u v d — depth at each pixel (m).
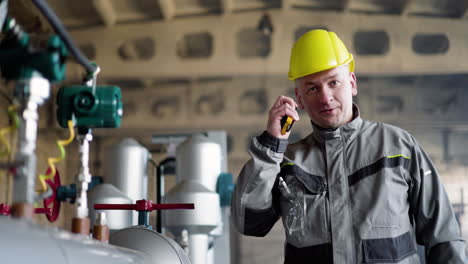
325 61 1.26
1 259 0.44
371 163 1.25
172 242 1.18
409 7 8.32
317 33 1.32
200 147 2.02
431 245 1.25
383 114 9.73
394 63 8.44
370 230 1.20
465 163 9.66
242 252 8.89
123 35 8.21
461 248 1.23
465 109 9.61
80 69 6.67
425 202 1.24
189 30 8.34
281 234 9.02
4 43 0.65
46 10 0.62
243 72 8.33
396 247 1.20
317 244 1.25
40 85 0.63
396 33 8.52
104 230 0.86
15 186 0.58
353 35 8.77
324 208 1.25
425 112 9.73
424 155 1.28
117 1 7.85
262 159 1.22
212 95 9.61
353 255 1.20
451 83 9.64
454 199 9.30
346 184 1.25
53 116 6.84
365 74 8.58
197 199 1.78
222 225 2.26
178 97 9.46
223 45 8.36
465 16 8.49
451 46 8.45
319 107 1.27
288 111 1.21
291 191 1.29
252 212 1.27
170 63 8.25
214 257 2.24
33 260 0.48
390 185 1.22
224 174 2.05
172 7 8.23
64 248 0.55
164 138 2.39
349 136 1.29
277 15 8.52
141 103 9.38
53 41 0.65
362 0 8.48
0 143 2.99
